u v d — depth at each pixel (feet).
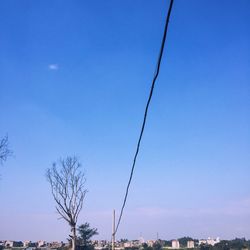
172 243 405.80
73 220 191.21
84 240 246.06
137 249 373.20
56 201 190.08
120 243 377.91
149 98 39.86
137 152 54.60
